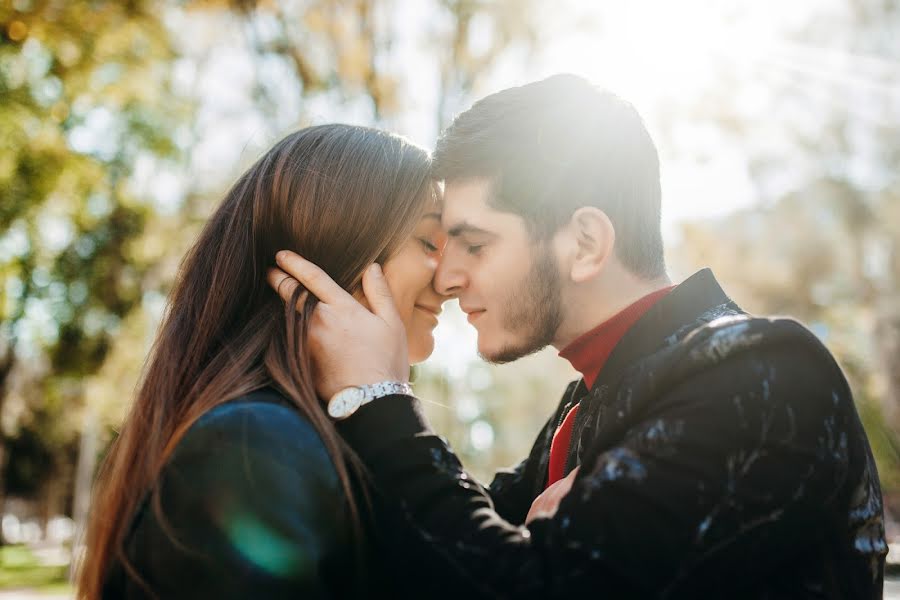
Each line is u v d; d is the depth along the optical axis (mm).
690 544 1174
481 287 1689
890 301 22297
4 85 12055
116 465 1519
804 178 21672
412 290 1752
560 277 1660
